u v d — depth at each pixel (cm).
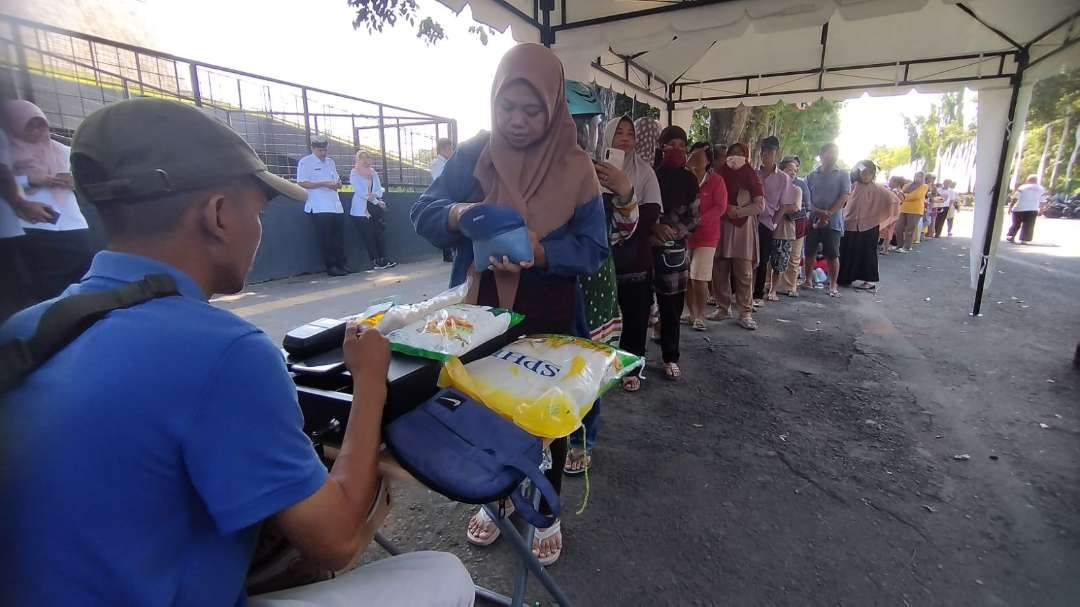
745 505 228
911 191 1116
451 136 930
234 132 80
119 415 64
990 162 512
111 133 71
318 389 110
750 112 1364
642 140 306
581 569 191
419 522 219
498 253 145
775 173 563
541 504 164
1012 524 217
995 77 499
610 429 294
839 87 593
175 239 76
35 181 235
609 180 212
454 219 161
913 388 355
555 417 106
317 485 76
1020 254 1082
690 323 511
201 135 75
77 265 256
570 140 168
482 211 145
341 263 699
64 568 63
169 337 67
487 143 180
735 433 291
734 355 418
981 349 436
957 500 233
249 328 75
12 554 63
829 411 319
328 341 125
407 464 97
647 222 298
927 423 304
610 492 236
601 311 235
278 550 105
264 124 798
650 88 626
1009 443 281
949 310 570
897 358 414
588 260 164
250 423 69
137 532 66
